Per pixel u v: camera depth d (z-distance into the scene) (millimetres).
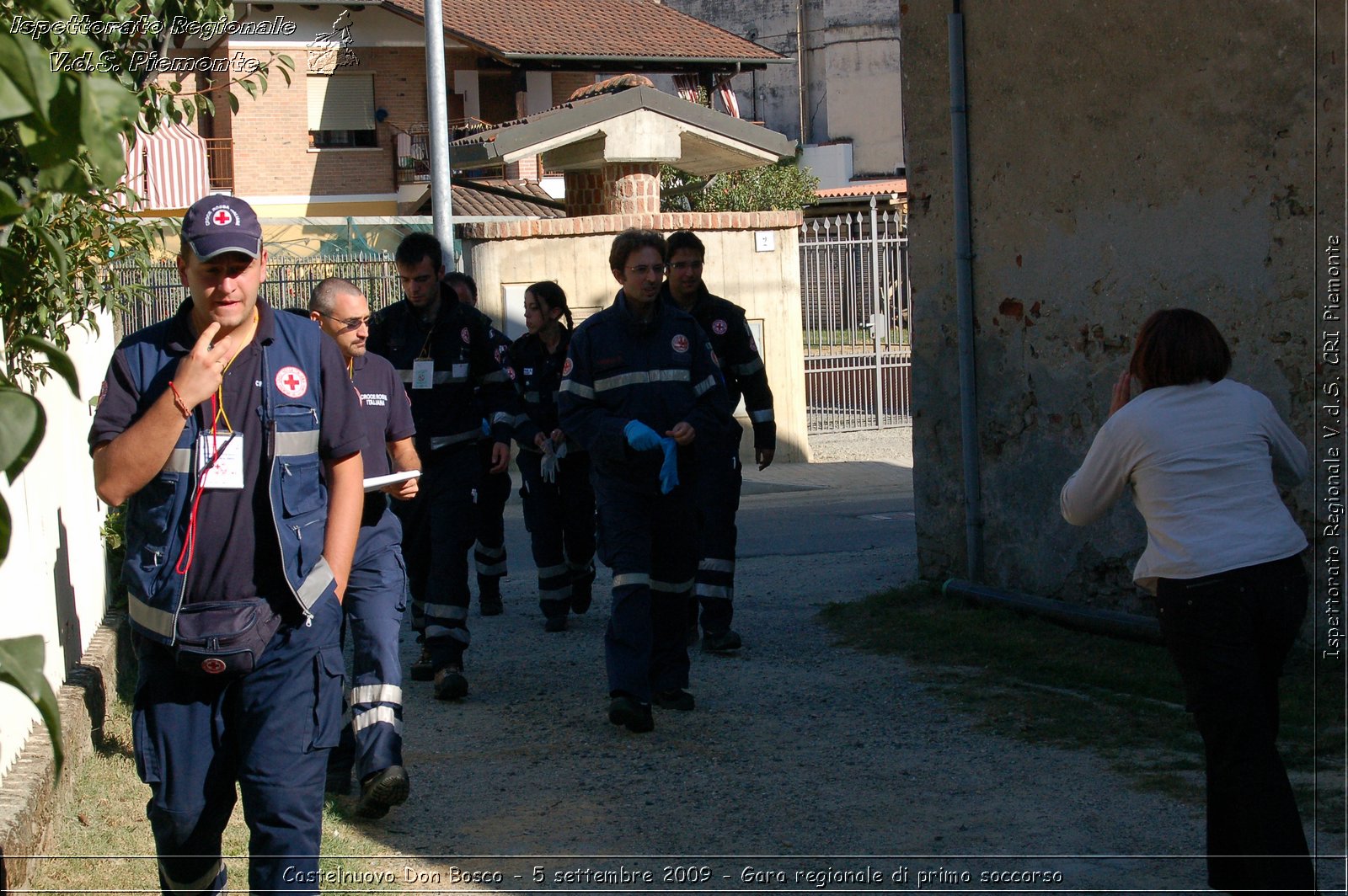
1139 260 7004
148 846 4609
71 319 6516
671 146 17562
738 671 6980
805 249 19156
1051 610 7434
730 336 7500
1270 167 6324
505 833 4844
